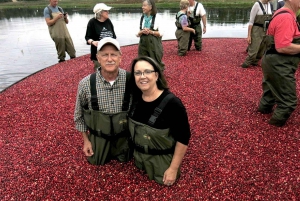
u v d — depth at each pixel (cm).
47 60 1036
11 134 425
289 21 342
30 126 449
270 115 449
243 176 309
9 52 1173
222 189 291
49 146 386
